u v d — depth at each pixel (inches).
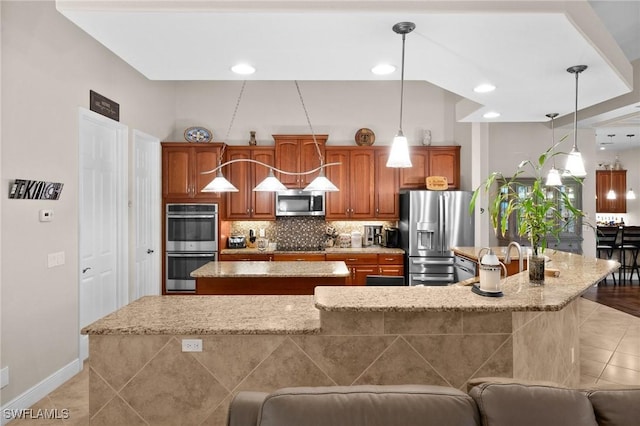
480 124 242.1
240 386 83.8
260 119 249.1
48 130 124.3
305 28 86.8
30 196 116.0
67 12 79.7
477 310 81.7
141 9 79.2
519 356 88.4
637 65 180.2
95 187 156.4
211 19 82.7
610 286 277.1
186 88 247.1
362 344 84.6
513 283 106.0
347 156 237.0
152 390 83.4
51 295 126.0
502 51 99.7
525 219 103.5
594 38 97.9
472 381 50.6
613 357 151.6
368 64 108.3
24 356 114.6
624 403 44.2
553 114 168.1
